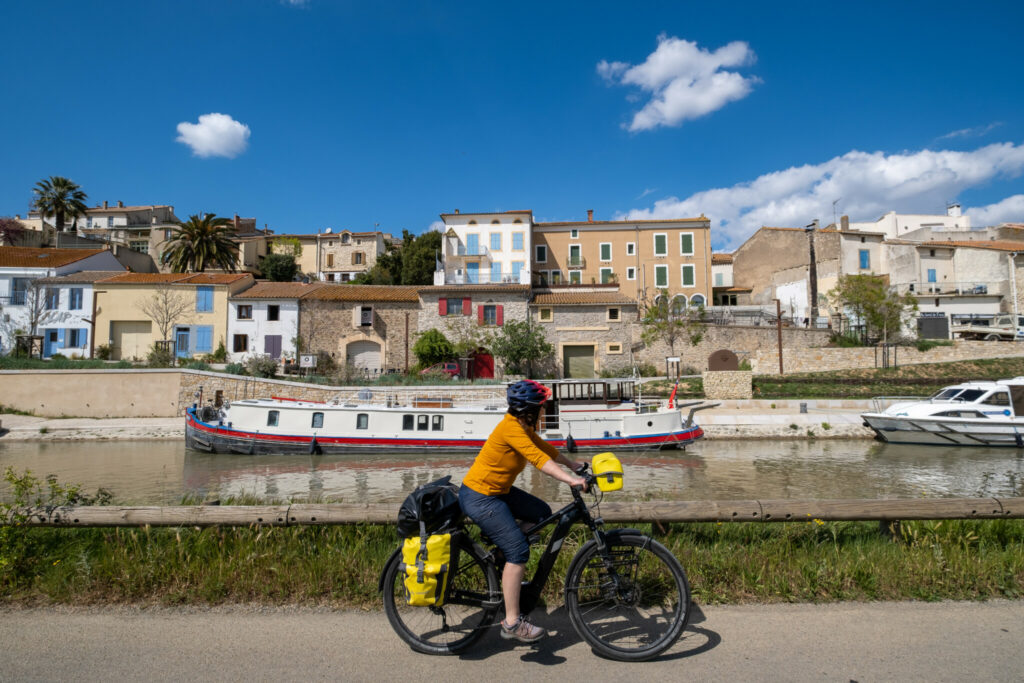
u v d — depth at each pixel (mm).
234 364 32594
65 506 4727
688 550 4641
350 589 4207
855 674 3070
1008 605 3992
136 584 4215
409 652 3410
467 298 39094
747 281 55906
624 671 3170
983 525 5102
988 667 3125
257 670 3168
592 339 38844
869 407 27078
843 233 49656
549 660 3328
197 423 22078
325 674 3129
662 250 52125
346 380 31766
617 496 13141
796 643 3463
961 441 20859
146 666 3203
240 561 4414
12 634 3609
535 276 50781
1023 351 34156
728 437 23766
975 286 44531
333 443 21469
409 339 39438
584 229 53031
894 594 4156
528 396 3418
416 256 53688
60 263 39562
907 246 47594
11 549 4434
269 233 72062
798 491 14242
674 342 38125
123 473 17984
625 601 3584
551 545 3539
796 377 32656
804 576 4309
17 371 28766
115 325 38062
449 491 3580
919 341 35594
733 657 3301
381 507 4758
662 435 21250
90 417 28750
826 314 45094
